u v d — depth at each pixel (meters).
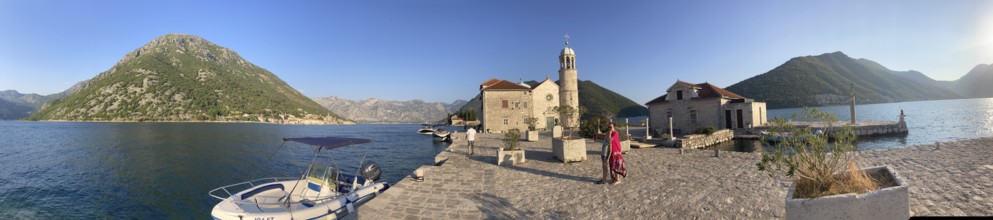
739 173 11.45
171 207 18.77
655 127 46.31
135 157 37.34
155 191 22.03
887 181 5.75
